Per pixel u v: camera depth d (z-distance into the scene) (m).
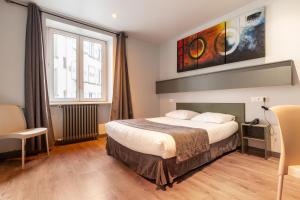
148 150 1.83
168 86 4.30
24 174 2.07
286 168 1.29
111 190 1.72
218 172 2.11
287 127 1.32
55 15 3.16
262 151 2.75
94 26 3.63
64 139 3.30
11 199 1.56
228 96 3.19
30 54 2.80
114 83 3.95
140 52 4.46
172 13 3.17
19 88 2.82
